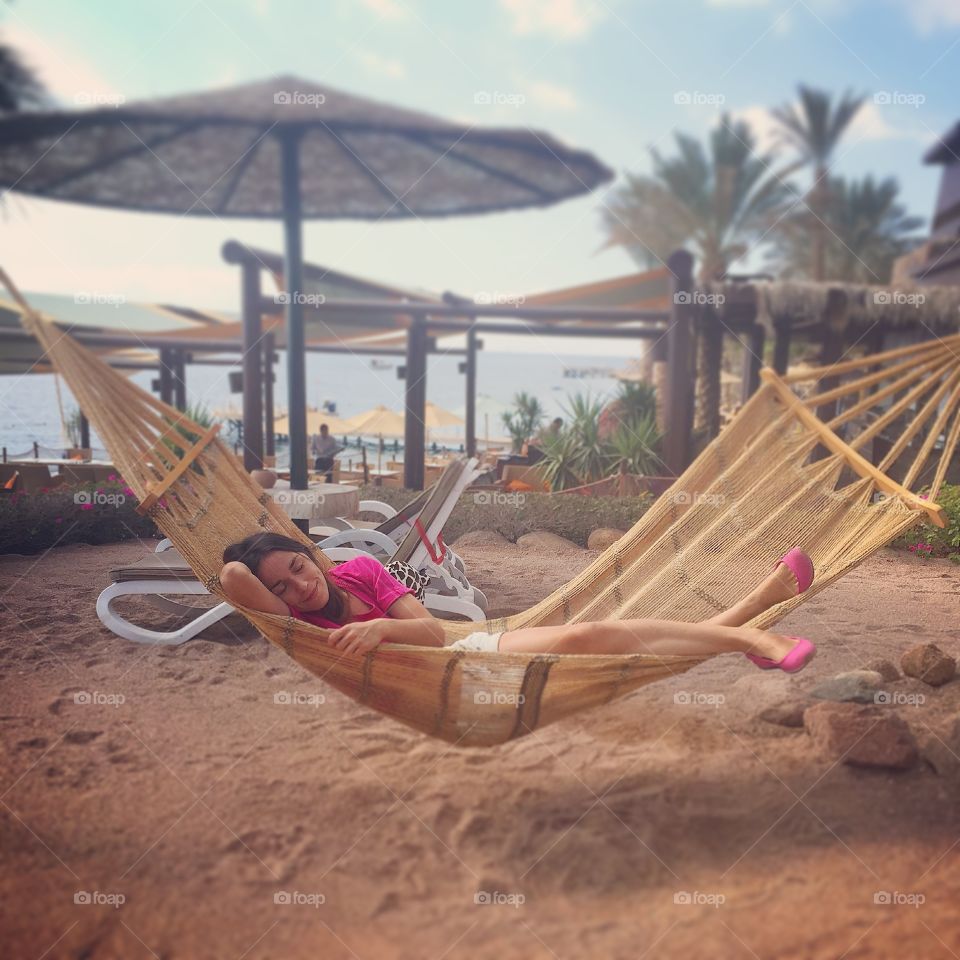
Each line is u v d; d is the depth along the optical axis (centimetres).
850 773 240
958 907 177
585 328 751
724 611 298
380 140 524
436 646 244
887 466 329
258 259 736
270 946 164
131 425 334
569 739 267
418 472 916
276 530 352
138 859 195
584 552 639
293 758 252
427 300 863
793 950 163
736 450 368
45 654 350
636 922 172
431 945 165
